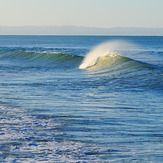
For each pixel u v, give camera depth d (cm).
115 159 755
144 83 2242
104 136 959
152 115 1275
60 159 753
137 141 907
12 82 2312
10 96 1705
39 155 780
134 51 8138
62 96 1727
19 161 738
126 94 1816
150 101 1595
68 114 1278
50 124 1105
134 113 1312
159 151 813
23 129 1028
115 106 1464
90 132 1006
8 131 1001
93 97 1709
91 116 1247
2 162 731
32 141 895
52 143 880
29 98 1647
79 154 790
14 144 866
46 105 1464
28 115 1250
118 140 918
